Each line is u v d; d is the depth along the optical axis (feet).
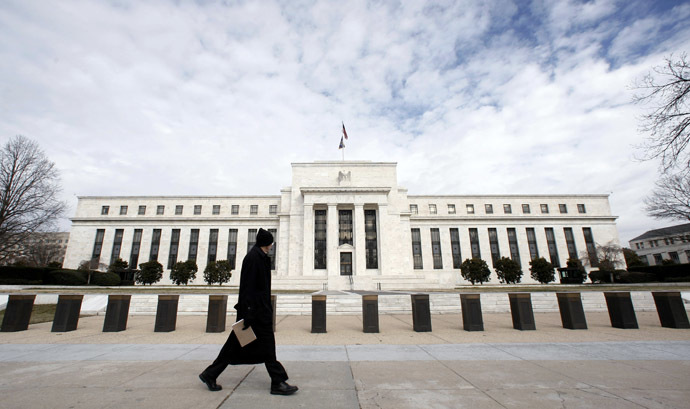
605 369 20.26
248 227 181.57
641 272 144.97
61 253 222.89
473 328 35.96
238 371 20.10
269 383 17.62
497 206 195.00
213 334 34.50
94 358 23.20
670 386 16.92
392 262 160.25
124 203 185.06
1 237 117.91
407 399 15.03
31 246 135.03
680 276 138.21
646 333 33.99
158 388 16.52
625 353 24.79
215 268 139.64
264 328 16.33
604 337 31.78
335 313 56.54
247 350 16.07
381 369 20.29
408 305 57.98
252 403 14.51
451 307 56.29
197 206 187.32
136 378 18.24
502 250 185.06
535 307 57.52
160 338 31.86
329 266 154.20
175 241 180.04
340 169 174.29
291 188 172.35
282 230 169.17
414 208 194.39
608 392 16.01
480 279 135.74
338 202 161.38
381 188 161.07
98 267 161.89
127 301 37.99
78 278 125.49
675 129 41.47
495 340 30.37
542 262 133.49
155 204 186.19
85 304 56.75
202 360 22.59
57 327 35.73
